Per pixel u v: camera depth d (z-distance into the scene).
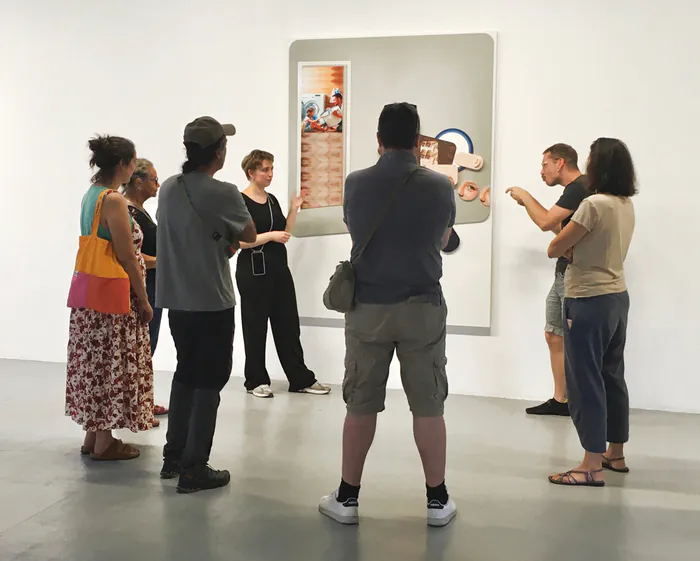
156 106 5.09
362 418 2.62
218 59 4.96
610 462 3.25
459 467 3.27
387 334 2.55
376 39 4.66
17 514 2.69
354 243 2.60
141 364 3.29
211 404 2.93
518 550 2.43
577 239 2.96
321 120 4.78
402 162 2.54
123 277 3.16
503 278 4.59
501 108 4.54
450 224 2.61
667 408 4.39
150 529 2.57
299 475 3.13
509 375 4.61
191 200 2.82
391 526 2.62
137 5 5.06
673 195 4.31
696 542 2.51
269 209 4.61
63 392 4.52
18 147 5.37
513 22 4.48
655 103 4.30
